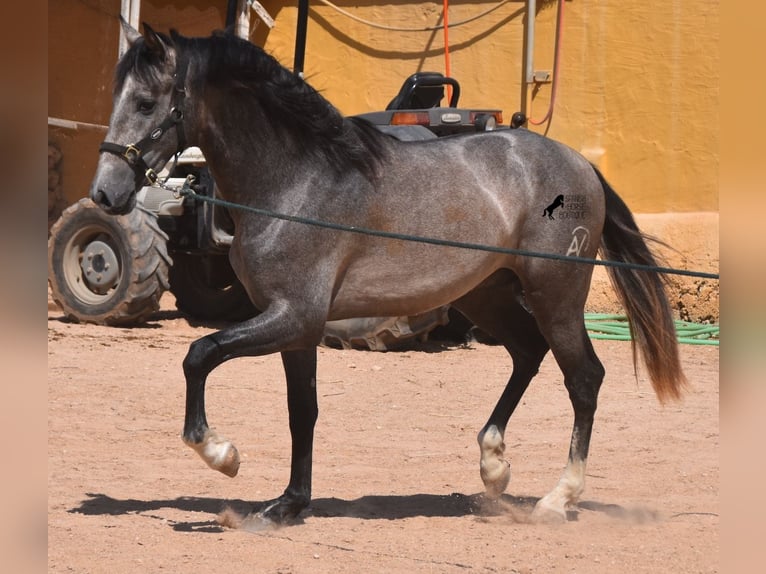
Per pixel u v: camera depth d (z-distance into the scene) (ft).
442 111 56.80
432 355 59.26
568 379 31.86
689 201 71.77
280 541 27.37
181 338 60.03
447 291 30.35
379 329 58.65
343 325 59.67
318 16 78.74
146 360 53.52
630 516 31.24
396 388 50.65
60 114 82.02
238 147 28.76
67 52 81.87
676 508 32.35
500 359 58.90
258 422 43.32
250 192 28.84
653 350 32.96
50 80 81.15
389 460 38.37
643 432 43.29
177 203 61.72
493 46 75.51
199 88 28.48
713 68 71.05
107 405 44.70
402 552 26.66
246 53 28.76
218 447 27.40
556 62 73.72
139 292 60.95
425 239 28.60
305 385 29.50
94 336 58.65
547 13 74.18
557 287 31.40
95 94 82.99
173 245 63.98
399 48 77.41
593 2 73.15
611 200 33.42
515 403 33.17
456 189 30.27
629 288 33.14
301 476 29.58
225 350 27.35
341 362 56.13
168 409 44.70
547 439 42.01
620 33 72.79
